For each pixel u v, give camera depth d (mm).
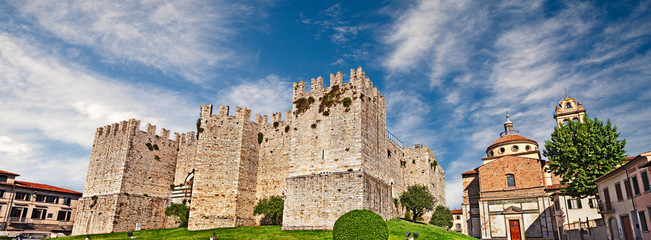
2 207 73250
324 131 54812
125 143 65938
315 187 52156
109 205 62656
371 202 51188
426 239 43469
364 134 53344
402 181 74938
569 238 55688
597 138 48406
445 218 73438
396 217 63938
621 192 41562
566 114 77000
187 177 69438
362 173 49906
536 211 62344
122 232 60750
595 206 55062
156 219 66750
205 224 57062
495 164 68375
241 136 62438
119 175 63781
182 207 63562
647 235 36656
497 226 64875
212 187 59000
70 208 84125
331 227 49312
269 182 62875
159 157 70000
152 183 67812
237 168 60781
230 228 56250
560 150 50938
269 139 65375
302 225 51062
